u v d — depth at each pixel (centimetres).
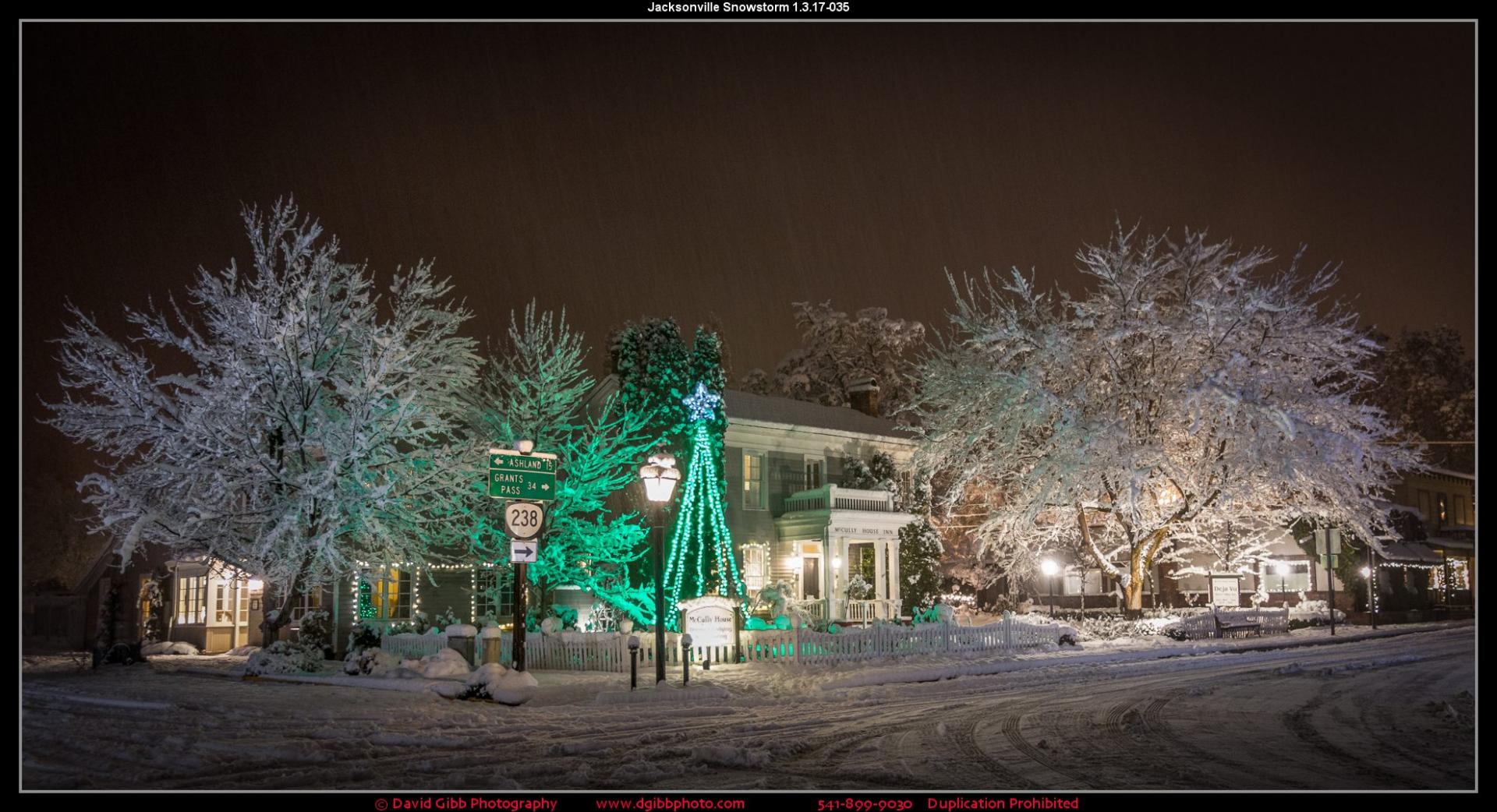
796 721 1539
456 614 3228
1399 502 5309
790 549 3981
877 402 4997
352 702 1717
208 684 2055
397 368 2573
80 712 1598
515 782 1073
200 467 2416
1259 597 4484
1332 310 3831
